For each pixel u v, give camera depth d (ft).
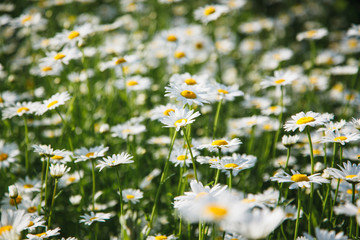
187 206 5.58
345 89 17.03
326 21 28.99
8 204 9.11
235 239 7.37
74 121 12.49
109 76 18.13
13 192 7.31
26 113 10.44
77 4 24.95
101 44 20.76
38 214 8.18
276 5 30.99
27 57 19.84
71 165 10.48
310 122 7.43
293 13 28.91
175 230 8.33
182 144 10.48
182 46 17.39
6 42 22.33
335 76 19.44
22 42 22.41
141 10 23.80
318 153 10.51
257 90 17.37
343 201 8.18
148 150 13.10
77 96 14.64
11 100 13.66
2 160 10.40
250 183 11.35
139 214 9.52
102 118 13.83
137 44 20.51
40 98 15.01
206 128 12.38
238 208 4.33
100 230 9.49
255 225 4.26
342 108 15.40
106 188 10.55
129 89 14.42
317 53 22.99
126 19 23.98
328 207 8.29
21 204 9.04
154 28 22.20
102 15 25.96
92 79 17.12
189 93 8.41
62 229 9.45
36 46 17.56
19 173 11.42
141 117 12.82
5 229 6.00
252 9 30.89
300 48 24.64
